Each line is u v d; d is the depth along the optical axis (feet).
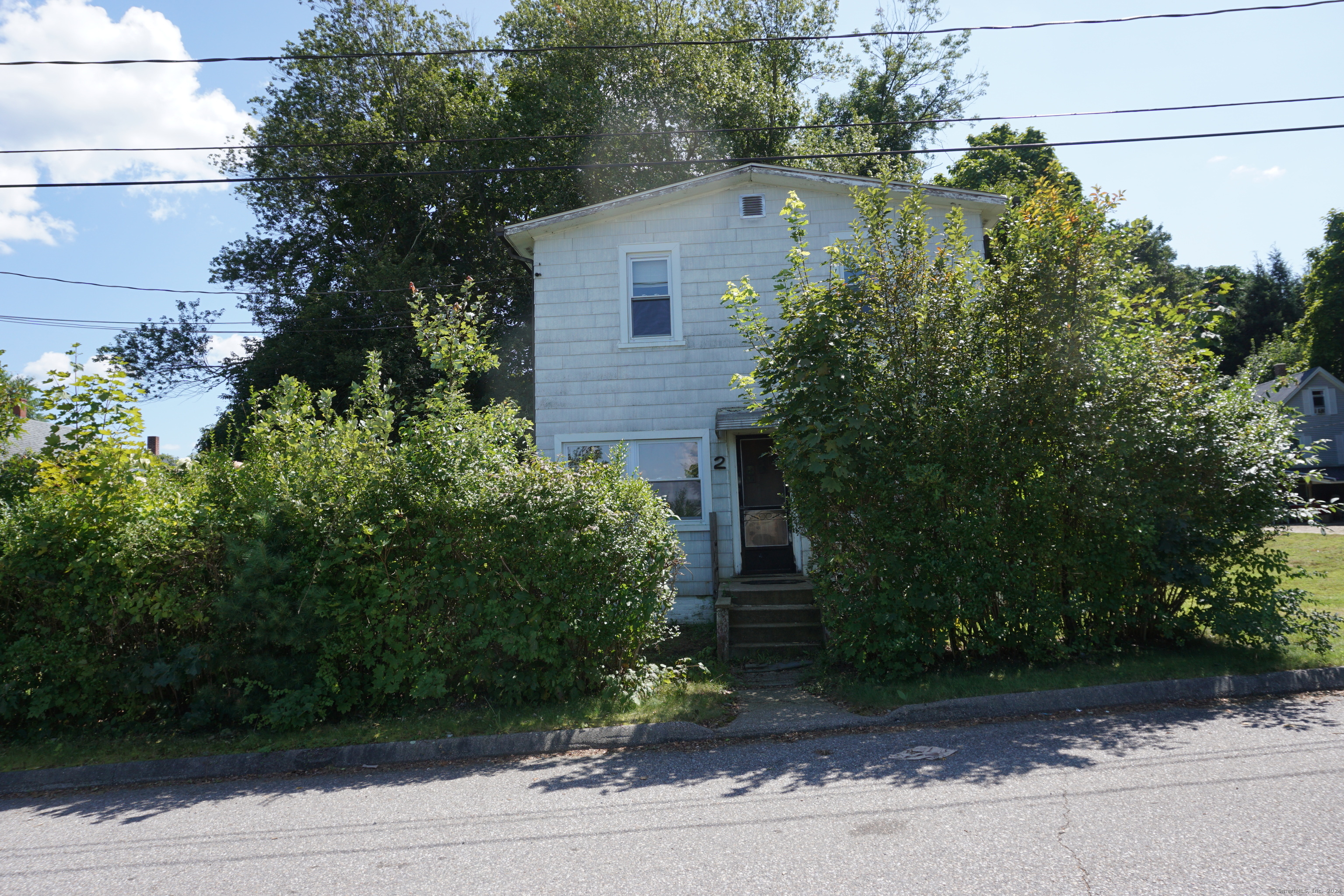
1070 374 26.68
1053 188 28.07
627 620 25.84
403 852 15.39
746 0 88.48
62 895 14.14
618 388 43.62
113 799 20.38
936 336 27.58
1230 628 26.61
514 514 25.20
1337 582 44.34
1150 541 26.58
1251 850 13.37
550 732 22.98
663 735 23.07
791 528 29.40
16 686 24.20
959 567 26.35
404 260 72.49
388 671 24.94
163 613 24.03
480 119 78.64
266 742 23.16
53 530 24.44
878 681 26.71
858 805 16.57
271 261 79.36
